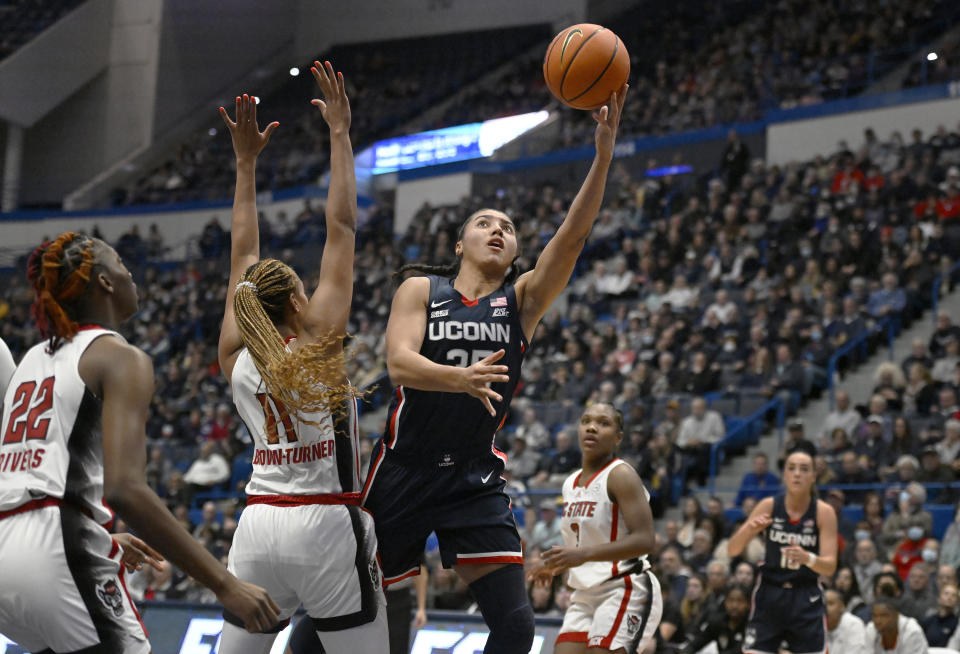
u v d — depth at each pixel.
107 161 26.39
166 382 17.95
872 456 10.38
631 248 16.92
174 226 24.59
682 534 9.70
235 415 15.80
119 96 26.55
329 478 3.04
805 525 5.77
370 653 3.08
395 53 28.02
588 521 4.71
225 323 3.40
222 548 10.88
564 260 3.39
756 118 20.02
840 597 6.91
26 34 25.81
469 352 3.35
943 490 9.59
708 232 16.22
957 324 13.06
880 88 19.09
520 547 3.44
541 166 22.05
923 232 14.17
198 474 13.97
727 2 24.30
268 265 3.14
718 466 11.60
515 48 26.44
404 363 3.07
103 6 26.77
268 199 24.08
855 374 12.51
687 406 12.33
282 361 2.88
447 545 3.40
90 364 2.53
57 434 2.52
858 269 13.84
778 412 11.91
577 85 3.54
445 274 3.65
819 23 21.41
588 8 26.36
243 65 27.97
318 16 28.80
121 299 2.72
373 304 18.09
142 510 2.32
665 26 24.53
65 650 2.48
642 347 14.03
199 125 27.09
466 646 5.97
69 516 2.49
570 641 4.71
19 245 24.97
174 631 6.43
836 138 18.56
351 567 3.03
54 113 26.70
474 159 22.45
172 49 26.70
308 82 28.22
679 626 7.94
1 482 2.55
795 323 12.94
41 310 2.63
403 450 3.36
